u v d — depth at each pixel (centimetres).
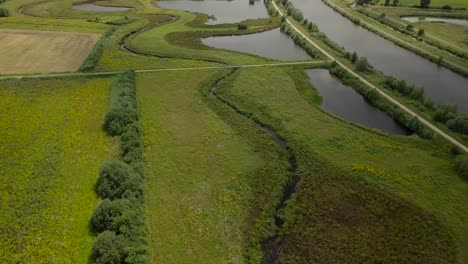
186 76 6744
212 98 6025
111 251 3077
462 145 4750
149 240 3409
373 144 4844
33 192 3844
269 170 4381
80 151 4531
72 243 3300
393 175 4288
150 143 4784
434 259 3325
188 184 4125
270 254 3400
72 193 3859
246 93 6172
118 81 6297
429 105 5725
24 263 3100
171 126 5200
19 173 4103
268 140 4938
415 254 3372
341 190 4088
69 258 3164
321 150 4731
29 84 6191
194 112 5581
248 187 4122
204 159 4541
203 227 3594
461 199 3938
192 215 3716
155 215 3691
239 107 5753
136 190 3838
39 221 3500
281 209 3853
